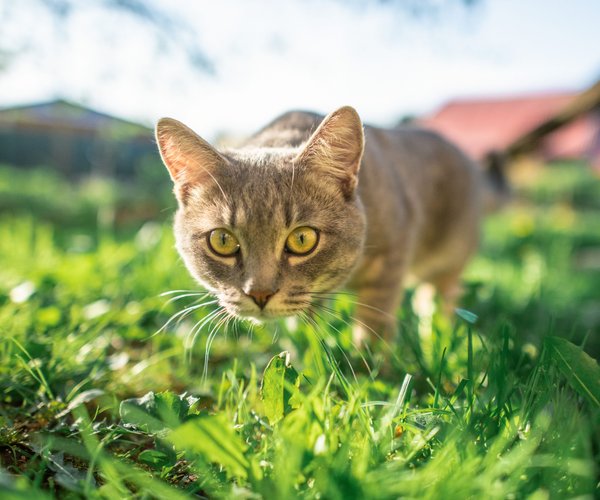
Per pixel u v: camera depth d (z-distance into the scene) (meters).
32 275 0.44
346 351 0.30
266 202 0.28
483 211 0.53
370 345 0.33
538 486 0.17
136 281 0.46
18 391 0.25
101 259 0.52
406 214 0.37
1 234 0.74
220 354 0.34
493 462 0.17
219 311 0.30
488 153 0.70
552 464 0.17
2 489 0.15
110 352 0.34
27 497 0.15
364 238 0.31
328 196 0.29
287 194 0.28
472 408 0.20
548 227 1.16
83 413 0.21
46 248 0.61
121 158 2.16
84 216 1.40
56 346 0.29
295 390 0.20
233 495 0.17
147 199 1.54
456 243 0.46
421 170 0.41
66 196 1.53
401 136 0.42
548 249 0.89
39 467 0.20
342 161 0.29
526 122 3.09
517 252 0.92
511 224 1.23
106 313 0.36
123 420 0.22
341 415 0.21
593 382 0.21
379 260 0.34
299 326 0.32
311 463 0.18
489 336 0.31
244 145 0.37
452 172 0.45
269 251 0.28
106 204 1.43
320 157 0.29
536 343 0.33
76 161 2.23
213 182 0.29
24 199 1.43
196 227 0.29
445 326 0.33
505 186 0.70
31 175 1.93
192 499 0.17
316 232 0.28
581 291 0.62
